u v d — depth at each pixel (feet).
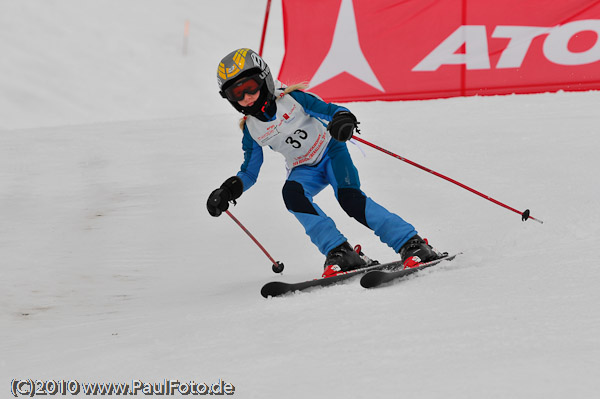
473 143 85.61
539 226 45.09
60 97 237.04
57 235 64.08
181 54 294.87
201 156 97.81
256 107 39.58
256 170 43.47
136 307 43.01
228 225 63.57
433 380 18.49
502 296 27.78
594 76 117.29
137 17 322.14
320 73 130.21
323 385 19.35
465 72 123.75
